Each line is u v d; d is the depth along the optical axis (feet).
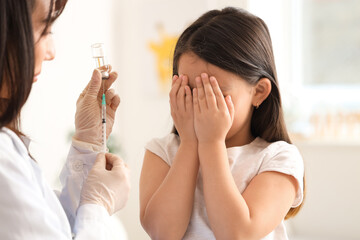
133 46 11.43
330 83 11.59
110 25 11.07
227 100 3.34
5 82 2.73
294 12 11.72
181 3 10.82
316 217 10.23
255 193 3.36
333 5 11.45
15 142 2.98
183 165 3.41
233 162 3.60
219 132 3.34
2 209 2.66
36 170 3.14
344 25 11.39
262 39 3.61
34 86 8.14
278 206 3.34
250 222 3.17
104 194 3.43
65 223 3.11
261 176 3.48
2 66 2.65
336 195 10.07
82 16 9.83
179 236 3.35
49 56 3.17
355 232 9.95
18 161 2.84
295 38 11.75
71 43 9.37
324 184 10.15
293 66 11.79
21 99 2.75
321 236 10.18
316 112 11.09
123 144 11.53
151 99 11.30
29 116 8.00
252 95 3.57
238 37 3.44
